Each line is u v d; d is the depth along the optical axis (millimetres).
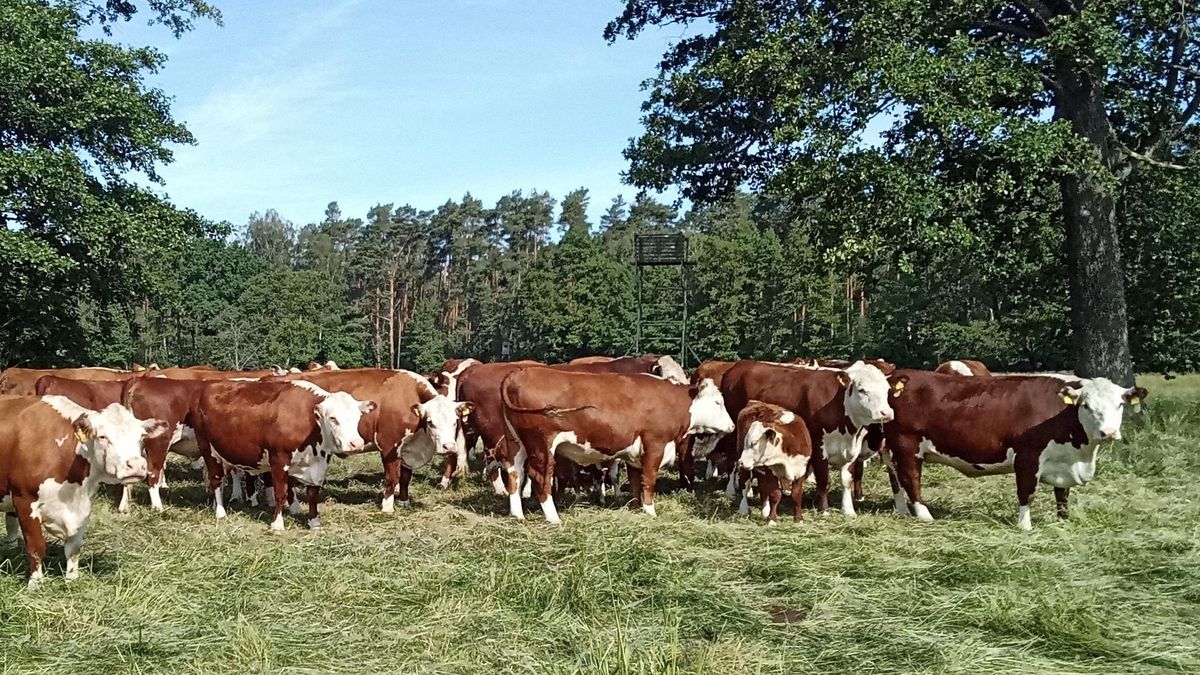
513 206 92688
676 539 8242
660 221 94375
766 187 16484
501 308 71938
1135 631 5691
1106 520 8953
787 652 5445
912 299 43125
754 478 10891
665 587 6723
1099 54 13594
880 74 13414
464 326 79188
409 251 90875
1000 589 6441
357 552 7953
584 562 7250
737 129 17531
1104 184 14562
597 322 57188
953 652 5324
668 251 39531
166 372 13867
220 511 10117
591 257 58500
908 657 5301
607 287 58062
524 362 12156
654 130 17750
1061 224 18891
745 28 16250
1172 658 5242
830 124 14266
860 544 8008
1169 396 21281
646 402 9789
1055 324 21625
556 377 9648
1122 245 19281
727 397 11445
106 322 23000
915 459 9695
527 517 9719
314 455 9344
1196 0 15055
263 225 126625
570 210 90188
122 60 19953
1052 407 9031
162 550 7988
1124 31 15133
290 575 7199
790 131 14211
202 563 7508
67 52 18750
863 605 6293
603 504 10625
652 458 9875
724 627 5891
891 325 45312
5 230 16547
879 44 13891
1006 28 15625
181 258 22703
